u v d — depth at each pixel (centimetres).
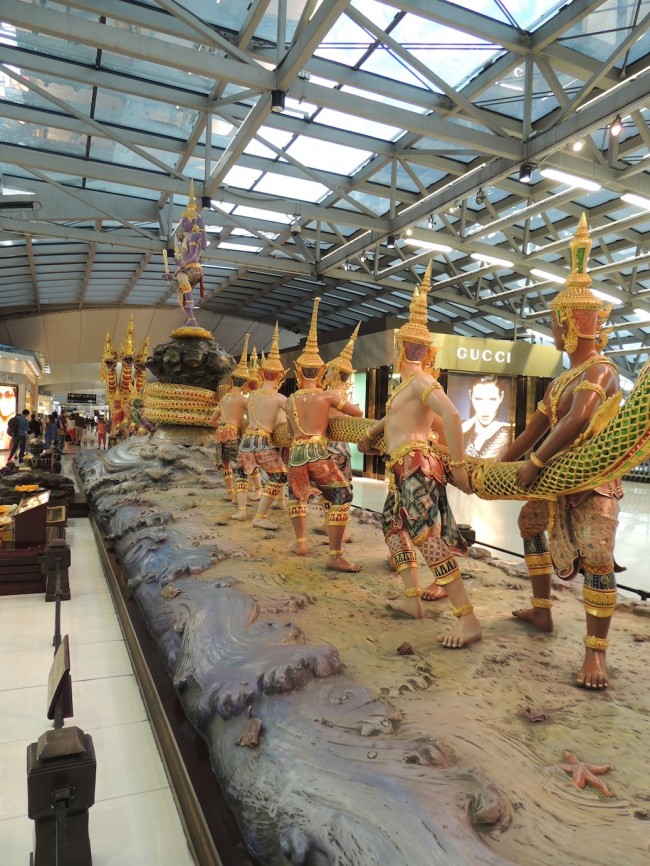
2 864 201
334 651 251
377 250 1666
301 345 2177
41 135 1168
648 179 1017
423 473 317
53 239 1623
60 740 183
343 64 870
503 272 1728
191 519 579
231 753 205
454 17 756
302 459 443
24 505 561
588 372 271
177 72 939
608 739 206
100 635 410
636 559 661
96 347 2925
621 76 862
